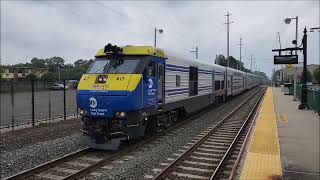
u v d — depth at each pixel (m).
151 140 13.09
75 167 9.50
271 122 16.95
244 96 43.97
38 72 67.12
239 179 7.68
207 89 22.38
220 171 9.06
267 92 52.41
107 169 9.34
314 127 15.16
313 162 9.04
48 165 9.35
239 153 10.41
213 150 11.67
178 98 15.93
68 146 12.02
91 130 11.38
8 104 25.70
